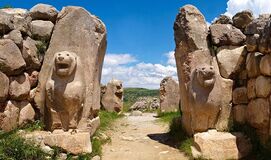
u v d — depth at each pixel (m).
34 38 6.87
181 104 7.62
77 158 5.83
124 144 7.39
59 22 6.84
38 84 6.67
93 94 6.80
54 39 6.77
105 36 7.20
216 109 6.69
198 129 6.76
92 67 6.70
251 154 6.28
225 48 7.13
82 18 6.81
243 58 7.00
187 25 7.18
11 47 6.04
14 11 7.07
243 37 7.10
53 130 6.38
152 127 9.59
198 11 7.33
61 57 6.24
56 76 6.38
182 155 6.55
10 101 6.13
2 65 5.92
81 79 6.44
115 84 14.45
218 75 6.88
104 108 14.38
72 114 6.37
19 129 6.26
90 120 6.67
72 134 6.11
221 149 6.21
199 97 6.65
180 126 7.87
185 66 7.19
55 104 6.36
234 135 6.46
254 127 6.55
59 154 5.82
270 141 6.00
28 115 6.46
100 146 6.70
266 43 5.97
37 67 6.76
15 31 6.21
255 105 6.44
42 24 6.94
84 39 6.73
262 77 6.20
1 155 5.19
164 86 13.69
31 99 6.61
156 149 7.02
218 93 6.71
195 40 7.09
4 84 5.91
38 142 5.89
